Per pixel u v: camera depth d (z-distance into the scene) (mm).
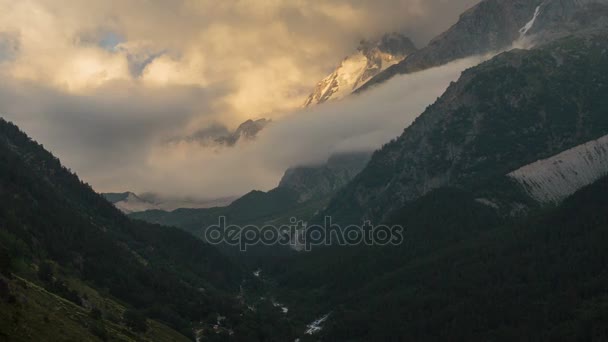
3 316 185000
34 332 188875
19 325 186500
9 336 177250
